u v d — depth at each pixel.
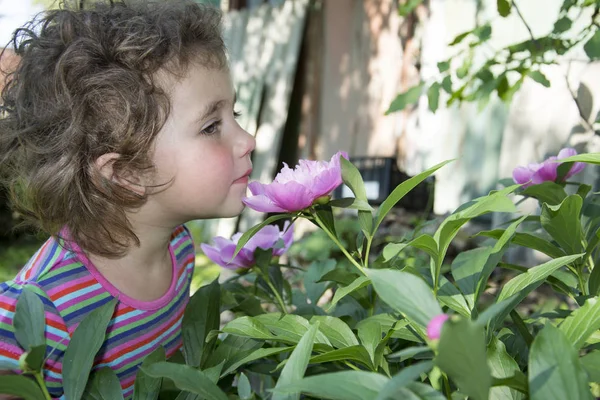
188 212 1.01
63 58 1.01
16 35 1.16
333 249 3.33
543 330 0.51
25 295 0.71
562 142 2.92
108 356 1.04
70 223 1.01
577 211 0.80
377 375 0.51
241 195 1.02
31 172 1.07
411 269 0.72
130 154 0.96
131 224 1.03
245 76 5.30
